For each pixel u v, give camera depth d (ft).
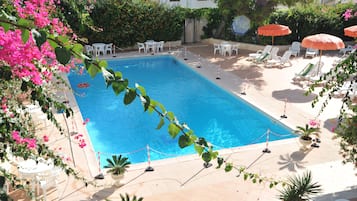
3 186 8.20
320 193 27.09
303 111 45.52
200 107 50.93
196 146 8.52
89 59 6.86
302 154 34.27
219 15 89.66
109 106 51.34
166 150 39.24
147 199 27.14
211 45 89.45
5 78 8.74
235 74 63.05
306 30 82.94
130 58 76.33
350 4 84.84
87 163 32.40
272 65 68.80
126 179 29.94
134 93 7.02
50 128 38.42
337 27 83.87
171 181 29.78
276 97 50.93
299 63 70.13
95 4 75.87
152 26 84.02
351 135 21.95
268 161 33.09
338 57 74.49
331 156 33.68
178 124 8.07
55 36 6.64
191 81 62.54
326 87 20.89
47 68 14.98
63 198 26.76
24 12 10.11
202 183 29.45
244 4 77.66
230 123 45.80
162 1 94.27
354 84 47.98
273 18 83.30
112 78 6.86
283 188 26.84
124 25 81.15
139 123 45.93
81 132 39.11
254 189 28.45
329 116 43.45
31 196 17.83
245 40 85.25
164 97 55.06
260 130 43.57
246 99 50.21
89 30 77.00
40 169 24.63
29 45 8.00
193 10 90.07
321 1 99.91
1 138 12.48
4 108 12.98
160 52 80.94
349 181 29.22
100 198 27.04
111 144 40.63
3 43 7.59
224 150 35.45
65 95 47.70
